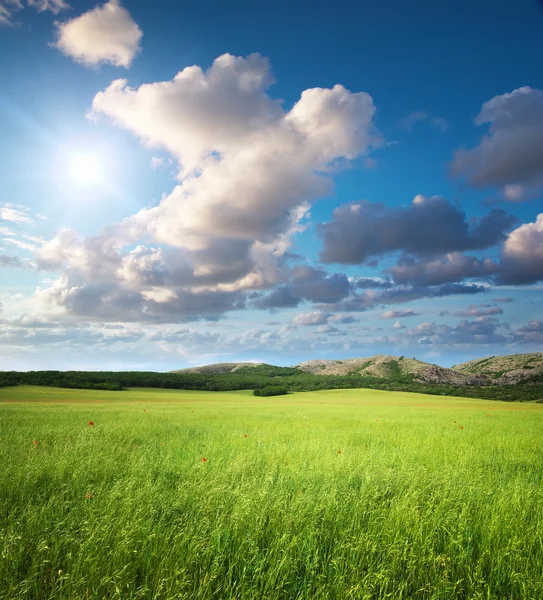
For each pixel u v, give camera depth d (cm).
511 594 411
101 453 987
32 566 397
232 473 740
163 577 394
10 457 908
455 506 612
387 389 13975
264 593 379
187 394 10800
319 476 767
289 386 13988
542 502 646
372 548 453
